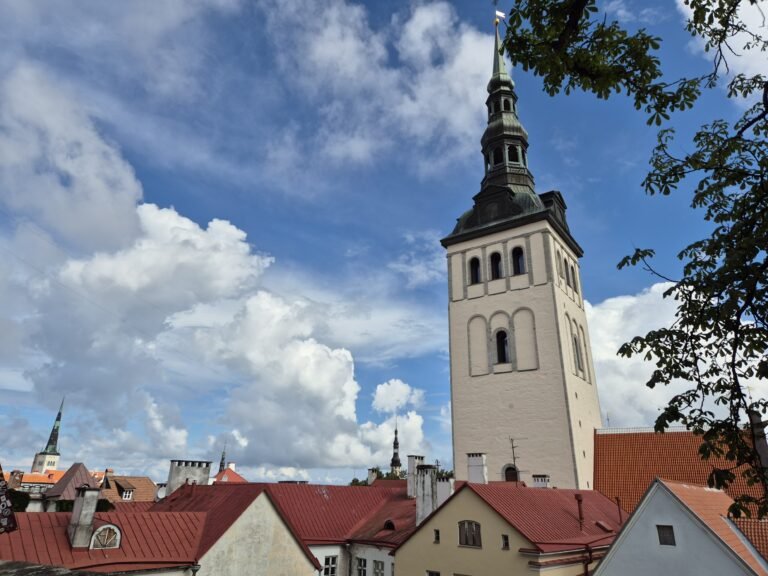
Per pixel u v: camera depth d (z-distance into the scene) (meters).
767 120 10.07
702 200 10.52
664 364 9.28
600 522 31.28
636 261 9.55
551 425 42.88
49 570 5.59
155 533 25.92
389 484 44.97
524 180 54.84
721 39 8.98
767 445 13.86
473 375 48.47
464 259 52.88
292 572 28.66
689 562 20.89
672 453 41.38
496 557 25.39
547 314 46.00
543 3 8.95
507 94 59.12
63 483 74.50
